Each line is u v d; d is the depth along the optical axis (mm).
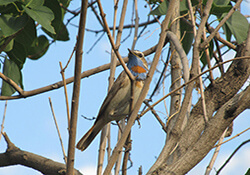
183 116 7289
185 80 7605
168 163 7727
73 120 6293
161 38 6406
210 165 7578
